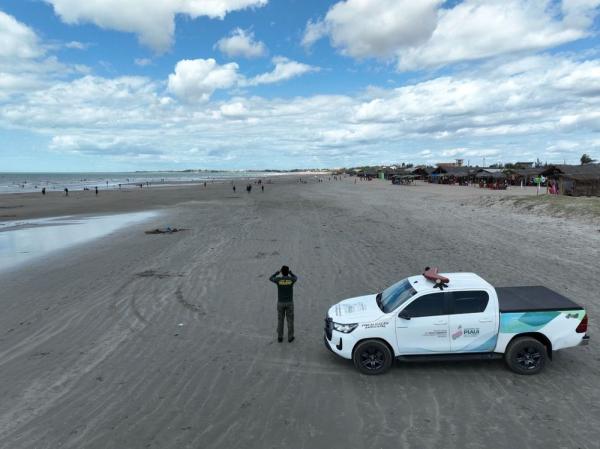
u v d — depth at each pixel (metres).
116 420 6.36
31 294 13.33
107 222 32.38
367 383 7.34
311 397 6.92
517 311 7.45
